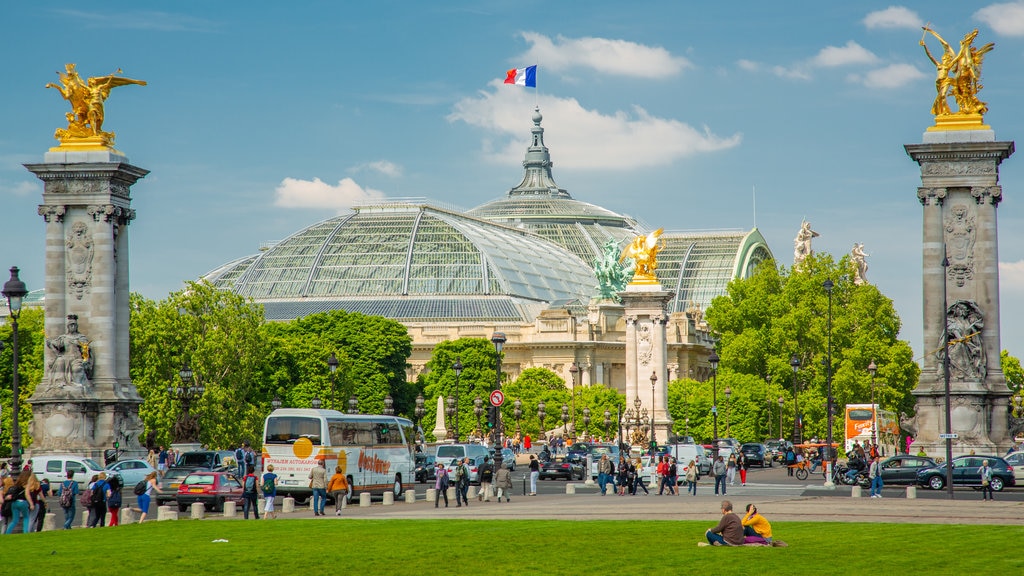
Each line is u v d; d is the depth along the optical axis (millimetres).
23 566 54875
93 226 130750
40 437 128250
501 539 63688
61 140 131750
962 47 127625
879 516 77000
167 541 64062
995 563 54094
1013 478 106625
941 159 127250
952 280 127250
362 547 60875
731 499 98000
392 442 106000
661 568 53781
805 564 54344
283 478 96688
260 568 54469
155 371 155750
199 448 129250
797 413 192250
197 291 166500
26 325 182375
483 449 129750
